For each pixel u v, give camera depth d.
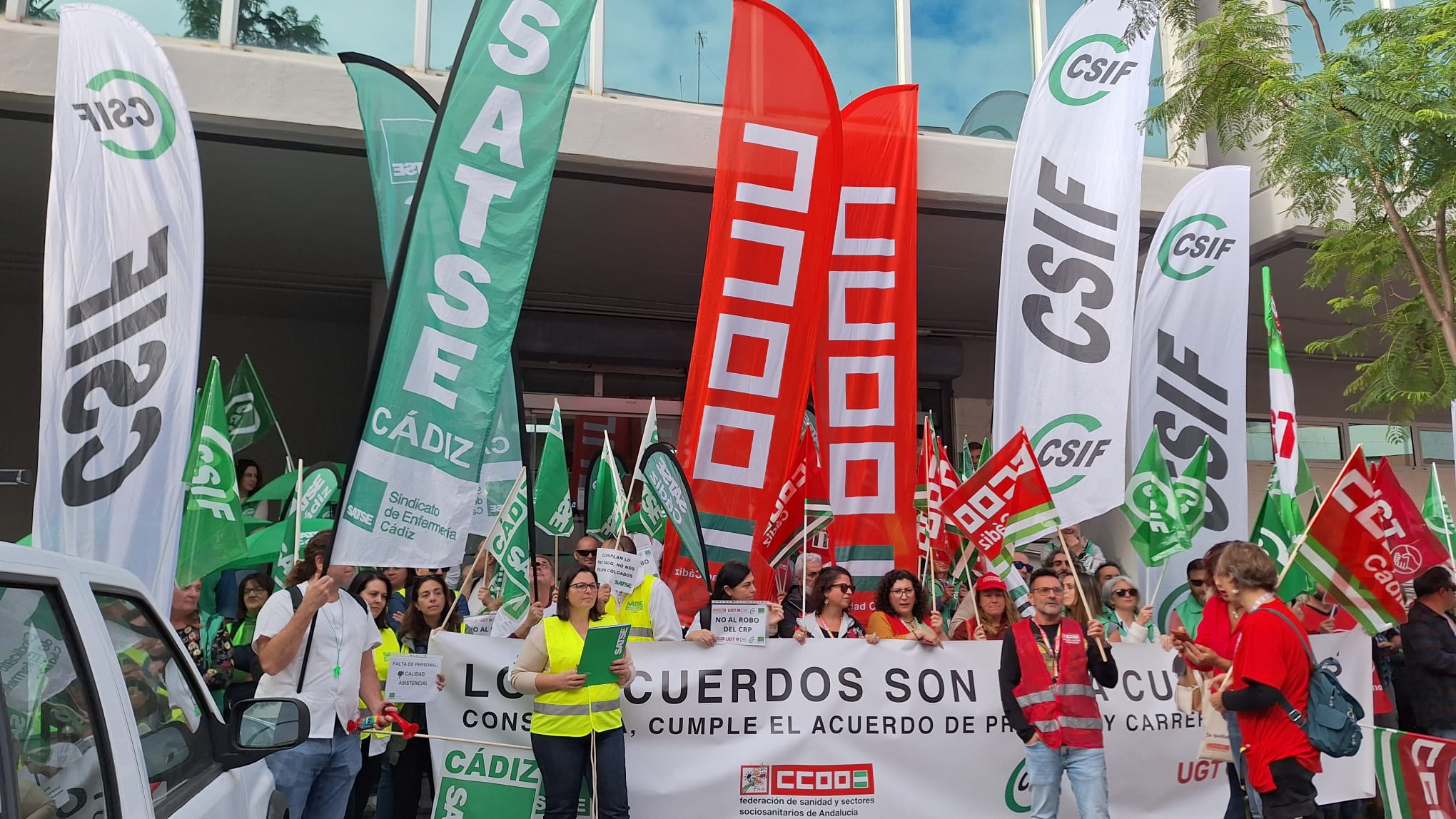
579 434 14.34
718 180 8.16
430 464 5.75
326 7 9.52
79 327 5.93
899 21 11.12
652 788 6.12
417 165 7.54
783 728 6.29
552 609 6.06
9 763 1.96
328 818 5.19
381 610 5.79
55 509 5.70
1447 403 8.93
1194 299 9.54
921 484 9.22
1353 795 6.75
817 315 8.10
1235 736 6.00
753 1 8.30
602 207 11.16
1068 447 8.34
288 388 14.84
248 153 9.75
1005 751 6.44
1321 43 7.76
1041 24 11.50
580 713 5.48
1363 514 6.38
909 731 6.38
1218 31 7.88
